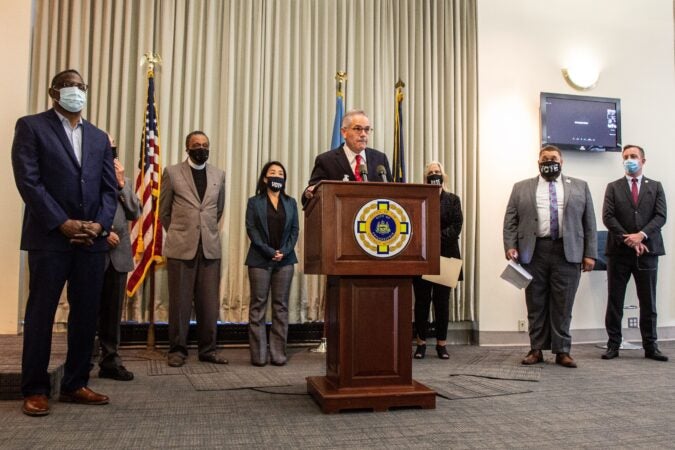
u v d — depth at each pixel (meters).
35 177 2.58
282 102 5.17
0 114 4.54
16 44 4.61
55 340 4.16
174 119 4.95
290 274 4.36
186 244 4.18
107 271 3.47
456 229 4.65
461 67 5.63
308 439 2.24
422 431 2.37
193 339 4.88
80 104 2.68
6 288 4.46
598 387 3.37
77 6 4.81
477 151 5.54
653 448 2.19
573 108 5.61
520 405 2.87
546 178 4.45
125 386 3.27
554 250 4.31
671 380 3.62
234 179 5.06
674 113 5.98
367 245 2.64
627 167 4.86
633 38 5.94
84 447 2.12
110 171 2.86
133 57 4.96
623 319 5.68
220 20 5.13
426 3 5.59
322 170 3.29
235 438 2.25
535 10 5.70
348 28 5.43
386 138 5.43
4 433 2.28
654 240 4.69
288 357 4.56
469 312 5.45
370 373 2.75
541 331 4.34
